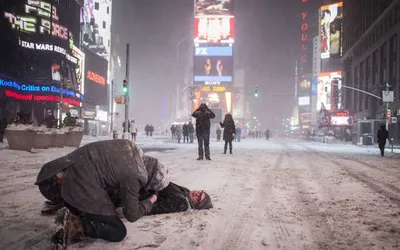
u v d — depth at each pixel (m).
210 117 12.91
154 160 3.79
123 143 3.54
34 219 4.19
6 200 5.26
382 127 18.73
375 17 58.97
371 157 17.34
